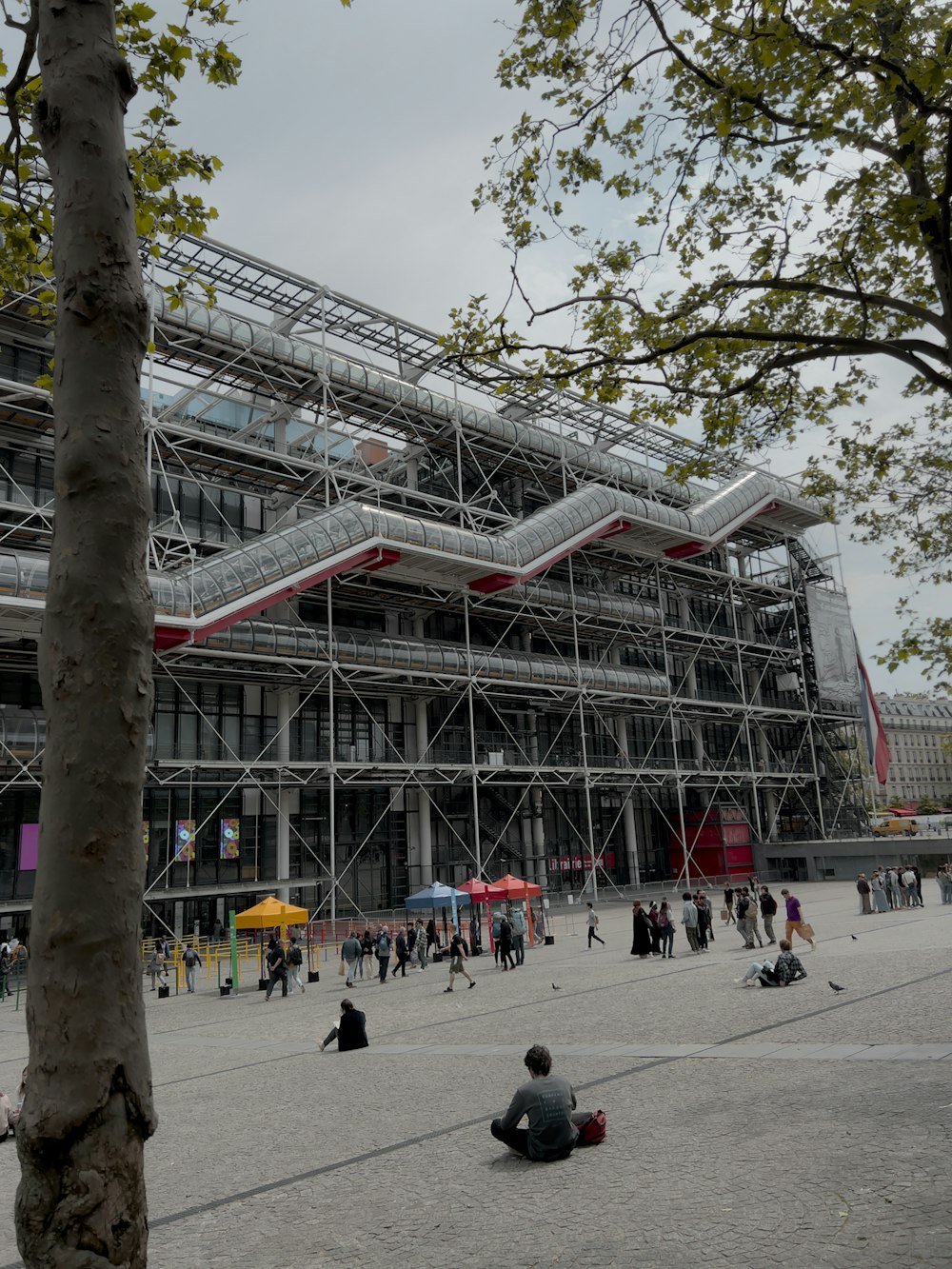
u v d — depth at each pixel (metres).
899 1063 8.90
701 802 60.03
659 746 58.81
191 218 7.92
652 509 47.62
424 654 40.41
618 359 8.97
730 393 9.32
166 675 35.88
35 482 34.19
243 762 34.66
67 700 2.92
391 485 42.91
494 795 46.25
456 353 9.07
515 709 48.91
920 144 8.36
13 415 32.38
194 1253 6.01
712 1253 5.00
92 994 2.74
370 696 43.19
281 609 39.84
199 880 36.19
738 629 63.34
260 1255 5.86
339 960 29.91
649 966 20.72
